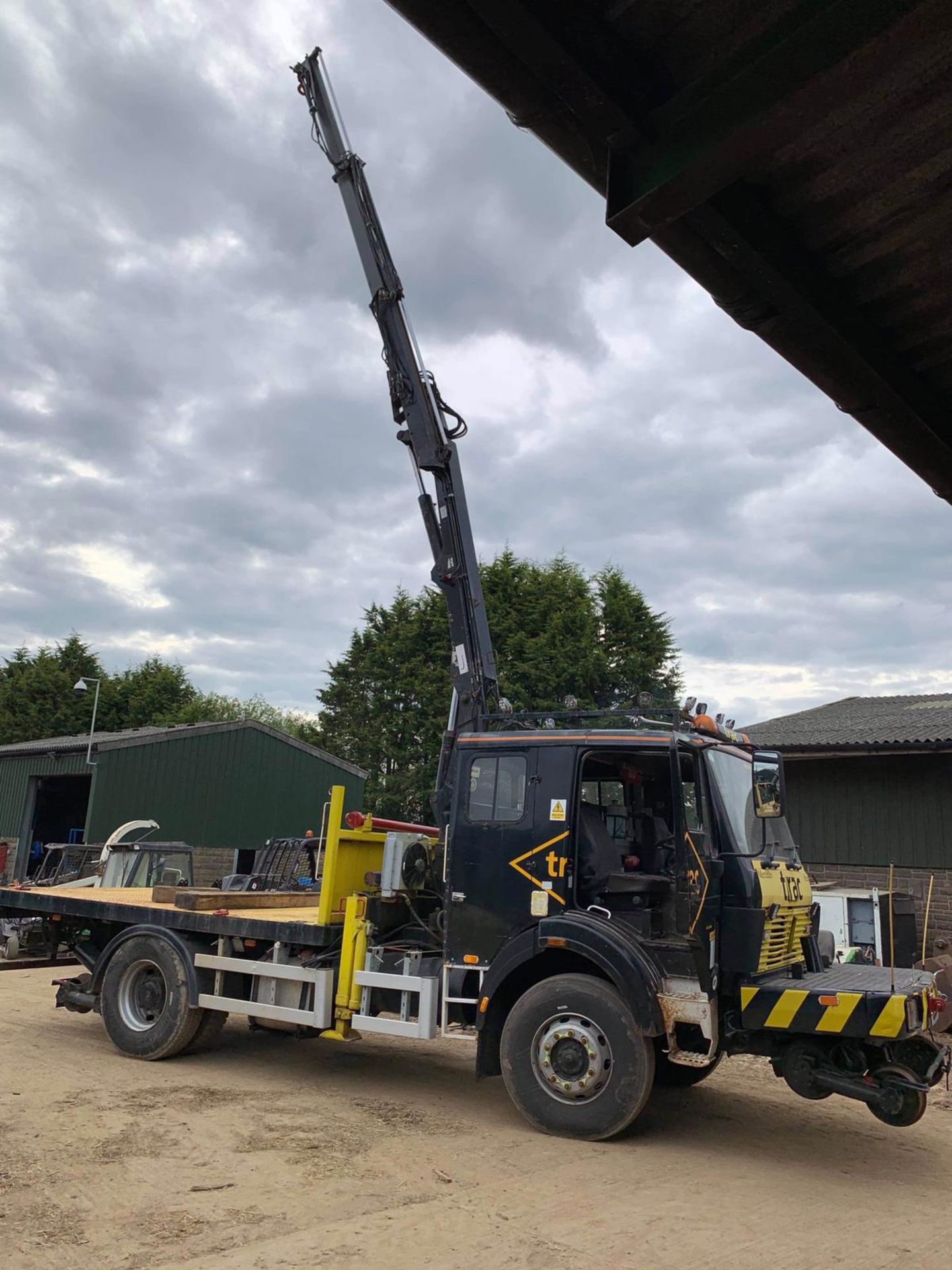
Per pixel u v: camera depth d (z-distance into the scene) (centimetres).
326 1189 522
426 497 922
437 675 3422
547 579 3497
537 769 708
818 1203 542
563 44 270
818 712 1833
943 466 443
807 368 390
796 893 705
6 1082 717
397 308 946
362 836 825
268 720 6675
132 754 2350
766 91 264
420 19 270
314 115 1002
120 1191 505
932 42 261
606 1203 523
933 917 1258
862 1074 617
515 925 690
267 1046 916
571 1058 646
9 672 5138
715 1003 629
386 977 732
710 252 337
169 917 858
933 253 349
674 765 654
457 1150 605
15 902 973
